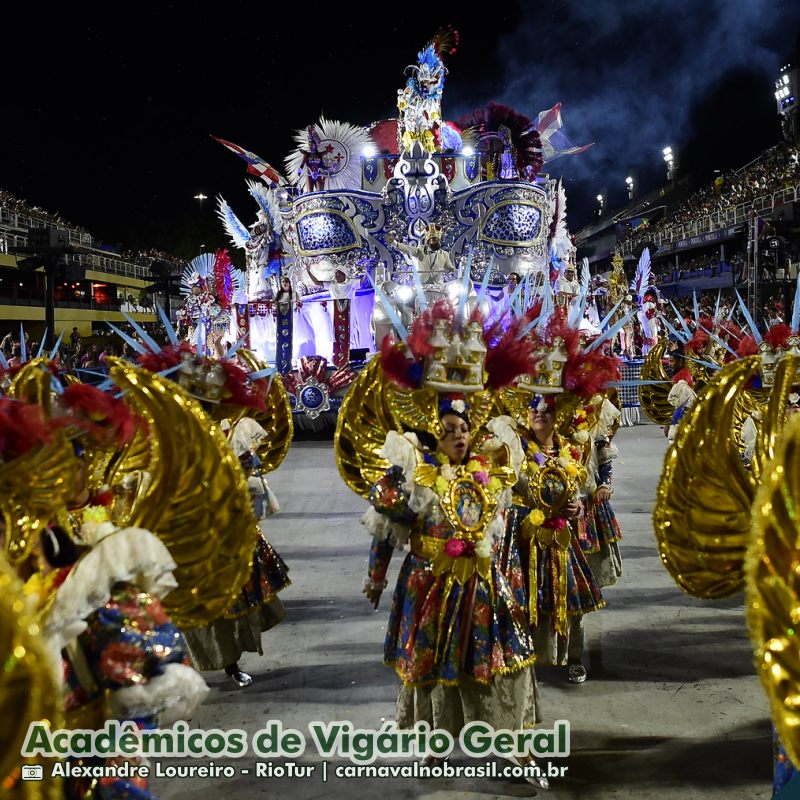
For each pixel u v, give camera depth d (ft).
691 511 12.19
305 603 22.11
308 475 43.39
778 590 6.82
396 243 57.11
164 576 8.99
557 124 64.34
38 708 5.92
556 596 15.84
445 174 59.62
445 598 12.57
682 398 25.20
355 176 59.21
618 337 66.49
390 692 16.38
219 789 12.94
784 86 130.11
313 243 57.88
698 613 20.77
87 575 8.48
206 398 16.65
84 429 9.23
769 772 12.92
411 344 13.00
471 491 12.66
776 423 11.34
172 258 144.46
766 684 6.80
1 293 98.27
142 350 16.62
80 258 116.47
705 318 27.81
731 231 100.12
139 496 10.50
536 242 58.90
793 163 97.96
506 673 12.42
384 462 14.19
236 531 10.62
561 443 16.35
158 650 8.66
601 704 15.61
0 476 8.27
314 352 60.49
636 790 12.55
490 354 13.44
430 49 56.95
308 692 16.48
